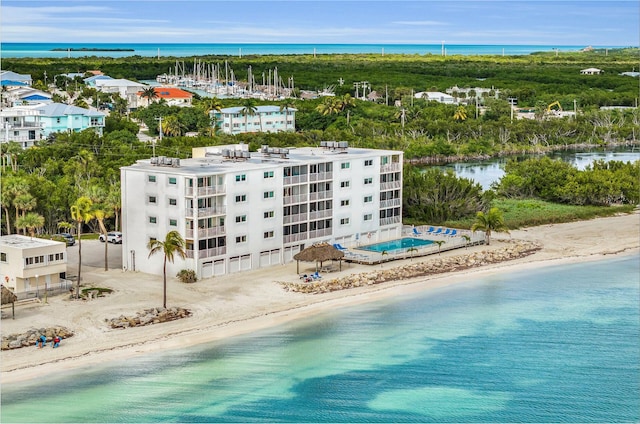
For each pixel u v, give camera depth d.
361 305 97.50
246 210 106.69
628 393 76.25
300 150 128.38
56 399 71.38
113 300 93.94
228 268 105.94
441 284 107.00
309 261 104.88
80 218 94.81
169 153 180.88
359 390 75.88
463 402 74.38
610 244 130.25
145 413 70.00
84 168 153.38
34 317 87.69
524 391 76.62
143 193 104.62
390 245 122.12
